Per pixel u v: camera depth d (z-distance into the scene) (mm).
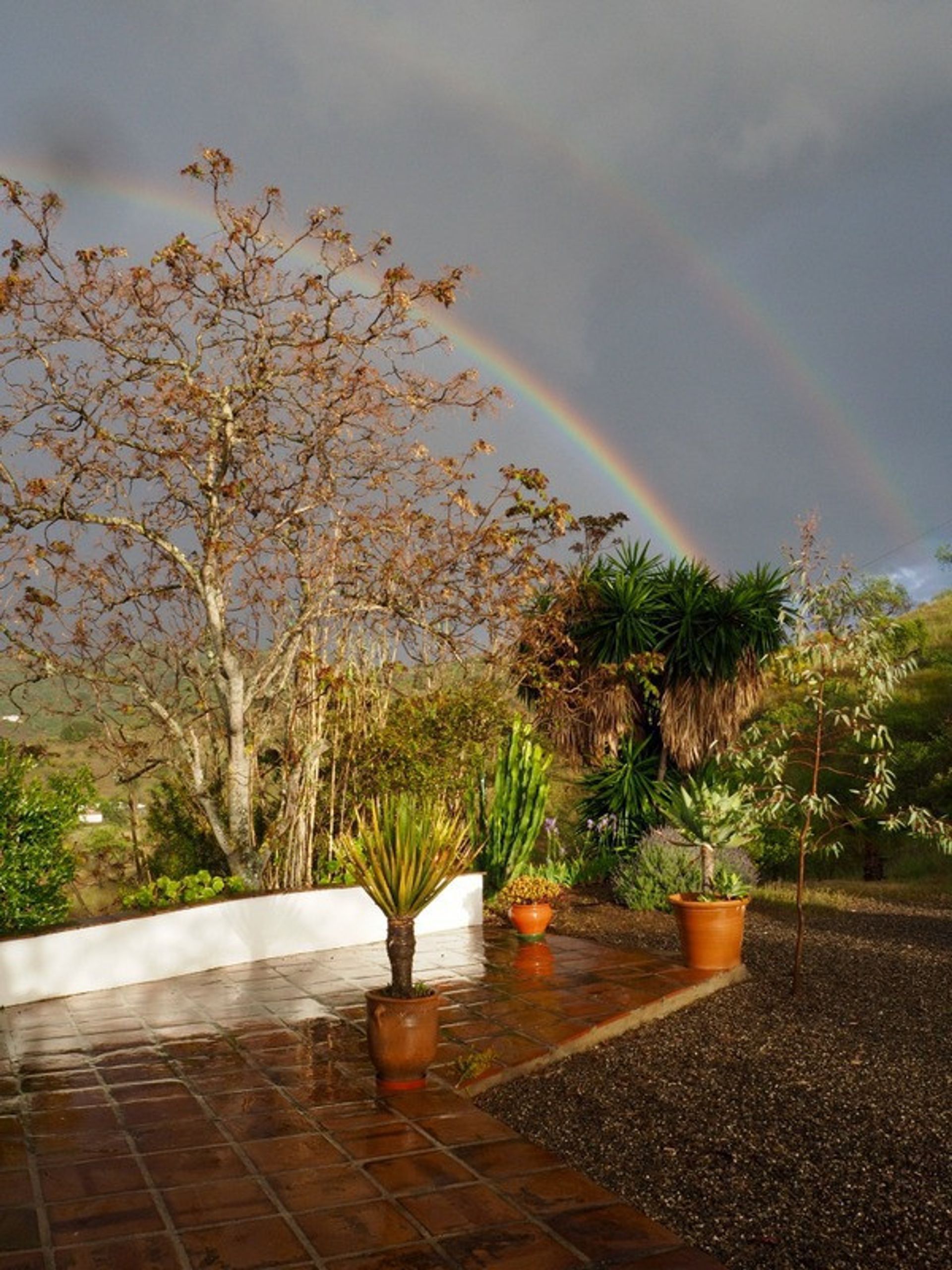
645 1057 6703
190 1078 6148
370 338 10250
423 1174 4656
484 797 13250
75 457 9992
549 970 9039
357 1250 3924
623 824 15195
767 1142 5168
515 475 11102
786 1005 7918
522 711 14500
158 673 11031
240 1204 4344
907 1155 4973
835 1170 4809
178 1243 3984
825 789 19812
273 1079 6117
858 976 8867
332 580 10820
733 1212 4363
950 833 8227
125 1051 6746
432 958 9742
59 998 8344
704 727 14695
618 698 14547
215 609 10617
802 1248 4055
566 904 13180
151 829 12305
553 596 13828
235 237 9961
